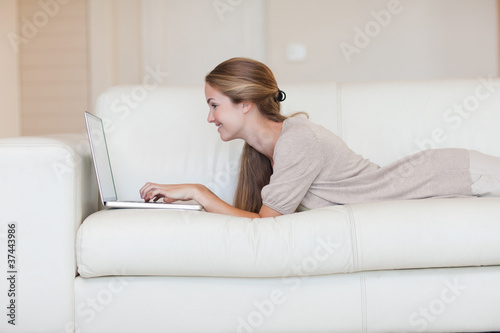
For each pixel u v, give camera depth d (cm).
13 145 133
